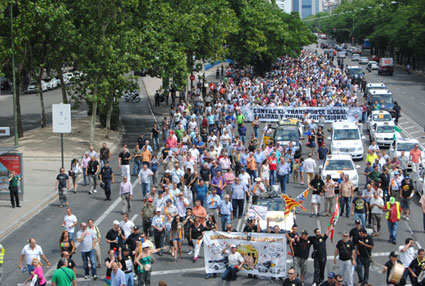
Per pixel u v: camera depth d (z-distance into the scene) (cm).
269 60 9975
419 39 10338
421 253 1705
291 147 3262
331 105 5297
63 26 4053
